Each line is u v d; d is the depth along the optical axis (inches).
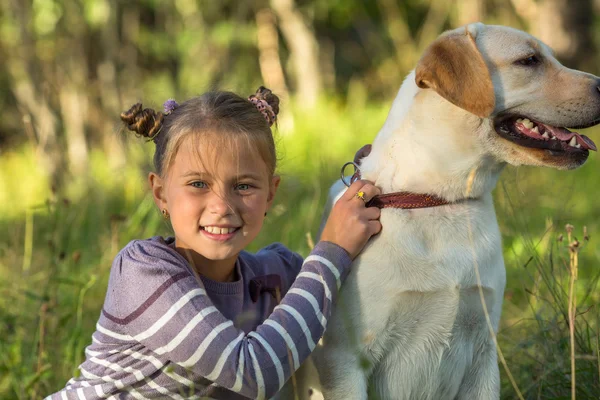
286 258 132.7
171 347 107.7
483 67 112.6
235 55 602.5
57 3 507.8
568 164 117.0
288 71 634.8
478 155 116.1
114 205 288.0
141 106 116.6
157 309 108.1
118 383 112.2
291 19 561.0
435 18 612.7
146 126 115.3
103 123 545.3
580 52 487.5
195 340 106.9
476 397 122.6
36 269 204.2
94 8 516.4
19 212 283.9
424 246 114.8
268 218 225.3
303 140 377.7
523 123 120.6
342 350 116.6
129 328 110.2
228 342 107.3
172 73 640.4
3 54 548.4
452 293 114.9
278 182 122.0
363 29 666.8
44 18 503.8
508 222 187.9
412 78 123.5
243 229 113.3
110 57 545.3
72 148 468.8
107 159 476.1
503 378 147.1
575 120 117.7
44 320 156.0
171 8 603.2
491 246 117.7
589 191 294.5
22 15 498.3
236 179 111.8
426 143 116.3
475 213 118.0
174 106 117.3
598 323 130.8
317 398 121.7
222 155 110.7
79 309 159.2
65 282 165.3
